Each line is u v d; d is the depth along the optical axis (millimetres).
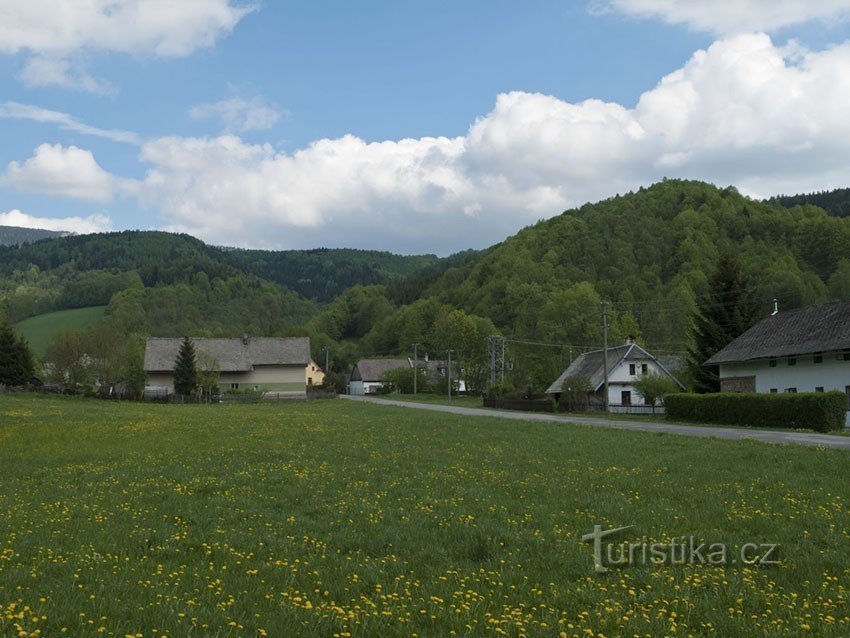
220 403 75438
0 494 16062
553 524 12461
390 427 37125
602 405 65438
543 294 114438
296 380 99375
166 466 20953
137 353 83562
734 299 61938
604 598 8195
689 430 38625
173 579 8742
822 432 37281
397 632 6934
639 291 104125
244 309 174375
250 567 9531
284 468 20141
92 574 8766
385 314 173625
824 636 7027
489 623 7215
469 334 120250
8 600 7375
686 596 8289
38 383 83750
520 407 73250
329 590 8445
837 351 44844
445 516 13000
